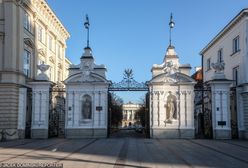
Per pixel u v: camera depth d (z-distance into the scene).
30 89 37.31
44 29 50.66
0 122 35.00
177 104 35.53
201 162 17.67
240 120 36.03
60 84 50.09
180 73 35.62
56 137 37.34
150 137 35.38
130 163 17.16
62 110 46.03
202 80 57.97
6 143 29.45
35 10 44.88
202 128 40.84
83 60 36.53
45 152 21.94
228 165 16.64
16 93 36.06
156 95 35.72
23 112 36.06
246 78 37.69
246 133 35.34
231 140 33.41
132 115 134.38
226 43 45.62
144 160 18.33
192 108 35.38
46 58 51.41
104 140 32.81
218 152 22.44
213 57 52.16
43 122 35.31
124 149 24.14
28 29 42.53
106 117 35.75
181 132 35.19
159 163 17.22
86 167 15.77
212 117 35.06
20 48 37.97
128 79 36.53
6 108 35.19
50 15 52.53
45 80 35.81
